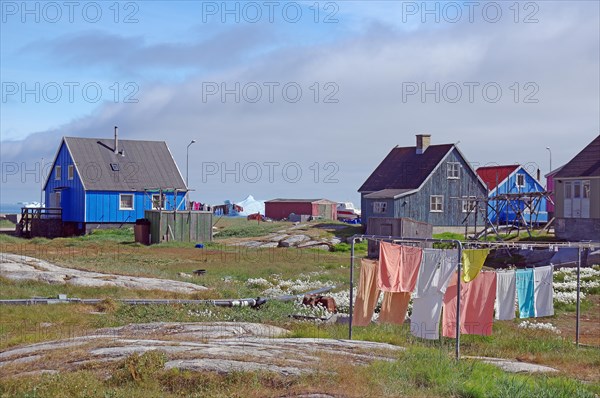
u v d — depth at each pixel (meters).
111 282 26.78
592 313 25.36
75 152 61.47
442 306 15.84
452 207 60.47
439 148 61.31
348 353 13.35
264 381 10.97
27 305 21.95
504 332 20.30
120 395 10.25
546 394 11.62
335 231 58.56
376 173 64.50
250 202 118.94
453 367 12.65
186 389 10.78
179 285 27.03
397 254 15.52
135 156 64.19
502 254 43.03
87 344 13.62
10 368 12.07
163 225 50.09
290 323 19.97
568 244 18.44
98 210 59.56
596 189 44.97
